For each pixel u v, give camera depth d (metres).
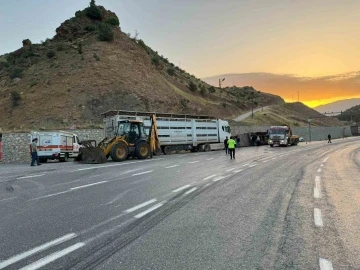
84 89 58.75
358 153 32.09
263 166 19.39
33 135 28.86
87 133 37.09
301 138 79.69
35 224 6.77
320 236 5.89
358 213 7.65
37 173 16.81
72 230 6.31
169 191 10.80
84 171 17.28
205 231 6.21
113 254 4.97
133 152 26.02
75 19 91.81
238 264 4.55
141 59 82.56
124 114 31.45
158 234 6.02
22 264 4.61
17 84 63.81
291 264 4.57
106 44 78.81
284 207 8.33
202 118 41.06
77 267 4.47
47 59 73.00
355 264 4.59
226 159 25.28
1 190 11.49
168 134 35.69
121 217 7.33
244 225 6.63
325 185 12.05
